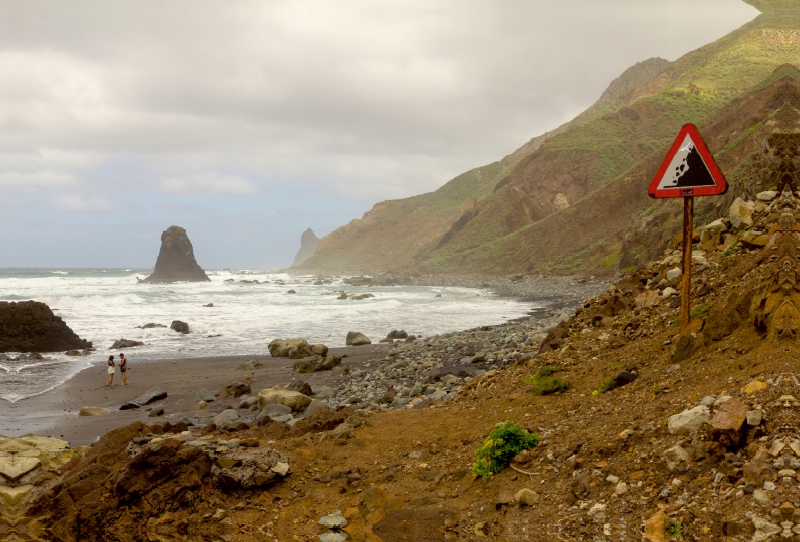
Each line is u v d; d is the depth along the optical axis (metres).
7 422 15.80
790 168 13.48
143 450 6.23
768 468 4.36
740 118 93.94
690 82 165.88
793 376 5.30
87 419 16.12
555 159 143.00
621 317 11.58
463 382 15.60
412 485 6.60
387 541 5.52
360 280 112.06
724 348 6.98
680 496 4.68
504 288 77.12
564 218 109.19
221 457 6.71
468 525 5.47
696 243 13.53
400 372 19.88
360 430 8.69
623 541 4.54
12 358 26.88
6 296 54.69
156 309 48.81
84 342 30.98
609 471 5.46
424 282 106.94
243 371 23.30
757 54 174.12
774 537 3.87
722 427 4.89
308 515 6.17
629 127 151.00
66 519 5.84
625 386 7.70
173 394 19.44
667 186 8.13
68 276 122.38
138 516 5.99
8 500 6.05
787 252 9.26
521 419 7.88
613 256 74.75
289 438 8.68
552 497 5.46
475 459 6.84
